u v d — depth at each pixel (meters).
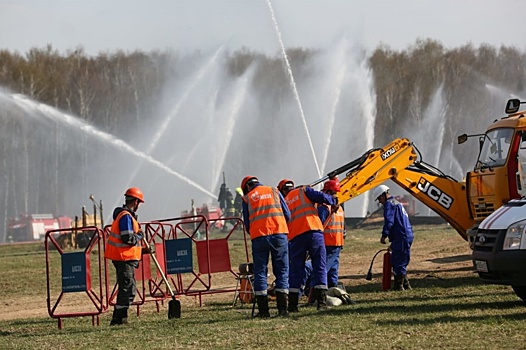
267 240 13.91
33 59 80.81
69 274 14.99
